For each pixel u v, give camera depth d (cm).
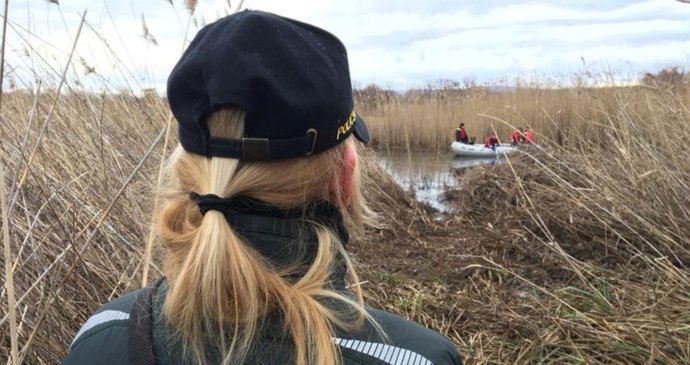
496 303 342
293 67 75
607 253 424
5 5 132
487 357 281
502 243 471
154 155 315
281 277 75
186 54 79
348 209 93
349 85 83
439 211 689
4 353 193
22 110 285
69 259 216
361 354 71
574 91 981
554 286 378
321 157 79
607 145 604
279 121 73
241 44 74
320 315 72
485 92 1468
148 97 380
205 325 73
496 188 666
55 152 268
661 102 568
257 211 75
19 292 204
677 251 402
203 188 76
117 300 84
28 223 202
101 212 241
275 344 72
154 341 75
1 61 132
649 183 449
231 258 71
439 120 1390
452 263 442
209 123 75
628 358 269
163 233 82
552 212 506
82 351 77
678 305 315
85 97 314
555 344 282
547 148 668
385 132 1417
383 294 354
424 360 72
